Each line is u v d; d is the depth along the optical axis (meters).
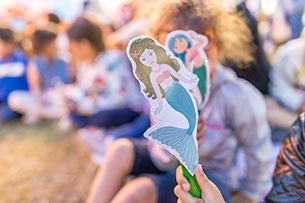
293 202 1.04
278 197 1.07
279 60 2.31
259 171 1.60
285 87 2.27
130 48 0.77
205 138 1.50
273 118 2.22
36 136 3.07
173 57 0.78
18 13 4.42
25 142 2.97
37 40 3.26
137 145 1.56
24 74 3.47
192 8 1.32
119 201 1.37
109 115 2.53
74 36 2.72
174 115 0.79
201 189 0.84
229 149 1.55
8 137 3.10
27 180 2.42
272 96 2.27
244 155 1.78
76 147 2.80
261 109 1.55
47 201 2.19
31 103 3.37
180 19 1.30
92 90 2.69
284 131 2.19
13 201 2.21
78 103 2.71
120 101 2.57
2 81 3.42
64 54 3.34
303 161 1.02
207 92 1.35
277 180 1.08
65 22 3.62
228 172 1.57
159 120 0.79
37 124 3.34
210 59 1.40
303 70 2.29
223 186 1.46
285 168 1.06
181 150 0.80
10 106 3.41
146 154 1.55
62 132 3.08
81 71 2.98
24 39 3.56
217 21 1.42
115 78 2.61
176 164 1.53
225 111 1.50
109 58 2.68
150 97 0.78
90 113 2.63
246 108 1.50
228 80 1.51
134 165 1.53
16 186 2.36
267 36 3.02
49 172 2.49
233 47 1.55
